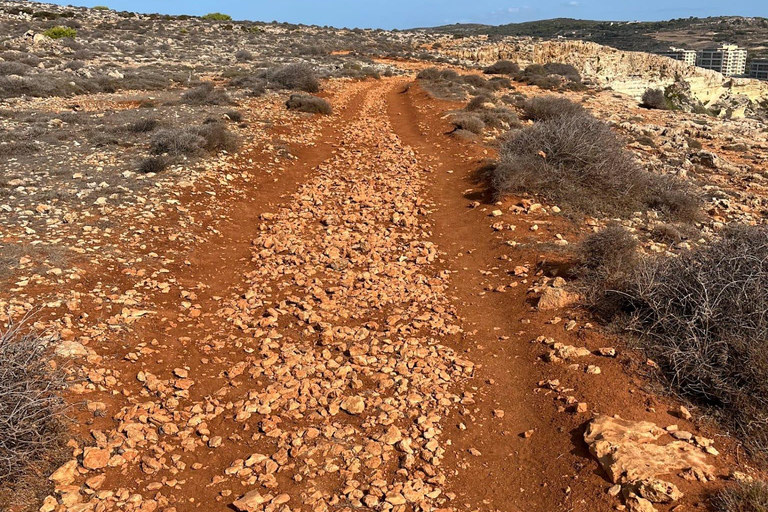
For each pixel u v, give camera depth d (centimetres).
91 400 539
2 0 7200
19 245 831
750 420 477
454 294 834
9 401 430
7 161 1345
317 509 432
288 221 1147
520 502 449
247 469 475
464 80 3634
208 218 1098
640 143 2133
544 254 912
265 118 2105
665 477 429
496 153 1659
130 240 928
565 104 2555
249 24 8662
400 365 630
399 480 467
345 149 1823
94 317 682
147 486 450
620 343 622
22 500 412
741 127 2686
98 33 5456
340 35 8044
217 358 647
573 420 521
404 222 1143
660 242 1002
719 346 541
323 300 793
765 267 588
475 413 557
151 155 1458
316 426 532
